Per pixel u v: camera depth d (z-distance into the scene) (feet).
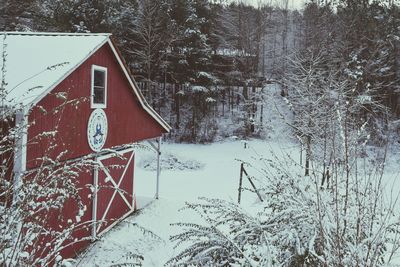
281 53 124.88
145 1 106.11
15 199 11.19
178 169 77.66
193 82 106.52
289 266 12.42
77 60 30.66
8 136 12.60
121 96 40.88
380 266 10.80
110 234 36.22
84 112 33.40
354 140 13.15
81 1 103.09
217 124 107.45
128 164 43.39
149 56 99.55
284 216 13.17
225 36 126.31
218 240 13.60
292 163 16.37
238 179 67.72
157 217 43.21
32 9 105.91
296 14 146.92
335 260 10.35
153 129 48.85
